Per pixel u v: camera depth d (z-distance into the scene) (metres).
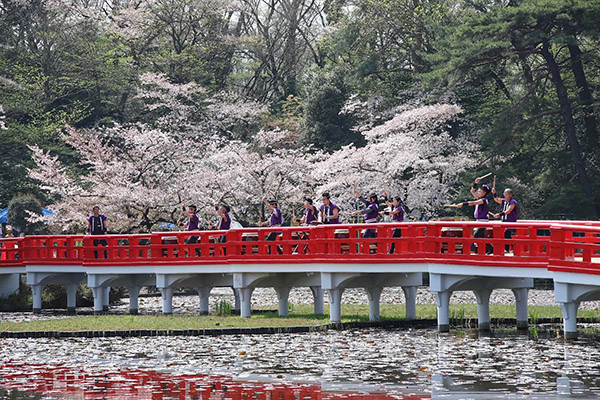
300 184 49.06
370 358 20.72
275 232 28.33
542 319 28.00
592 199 48.16
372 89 61.72
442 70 48.47
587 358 20.23
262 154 55.47
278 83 75.25
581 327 26.42
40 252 34.84
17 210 47.03
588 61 52.94
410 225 25.06
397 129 51.47
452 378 18.14
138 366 20.16
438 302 25.00
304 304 35.97
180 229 45.12
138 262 31.11
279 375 18.80
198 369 19.66
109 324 27.00
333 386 17.62
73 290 35.16
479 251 23.38
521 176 52.81
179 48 70.00
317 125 61.09
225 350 22.30
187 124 60.22
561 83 49.34
